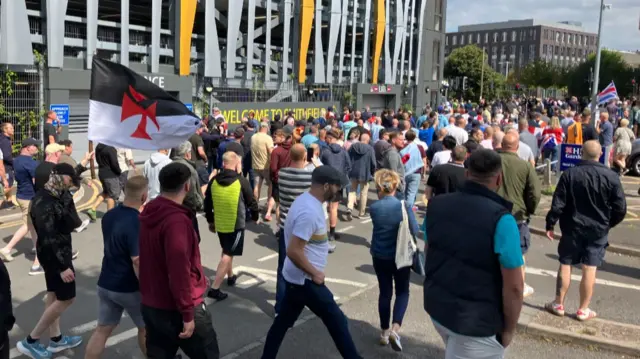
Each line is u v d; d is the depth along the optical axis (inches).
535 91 3518.7
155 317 159.9
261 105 934.4
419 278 309.0
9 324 133.2
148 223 158.6
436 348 228.1
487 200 135.3
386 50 1256.2
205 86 860.6
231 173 266.8
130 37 780.0
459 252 134.3
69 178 203.3
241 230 269.9
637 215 467.2
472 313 133.0
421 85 1425.9
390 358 217.9
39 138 639.1
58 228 201.3
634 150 677.9
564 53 5364.2
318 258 190.1
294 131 441.7
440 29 1498.5
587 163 237.0
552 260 350.3
